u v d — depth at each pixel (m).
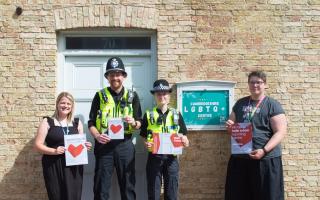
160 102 2.69
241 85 2.94
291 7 2.96
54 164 2.52
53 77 2.91
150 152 2.69
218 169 2.91
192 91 2.91
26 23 2.91
